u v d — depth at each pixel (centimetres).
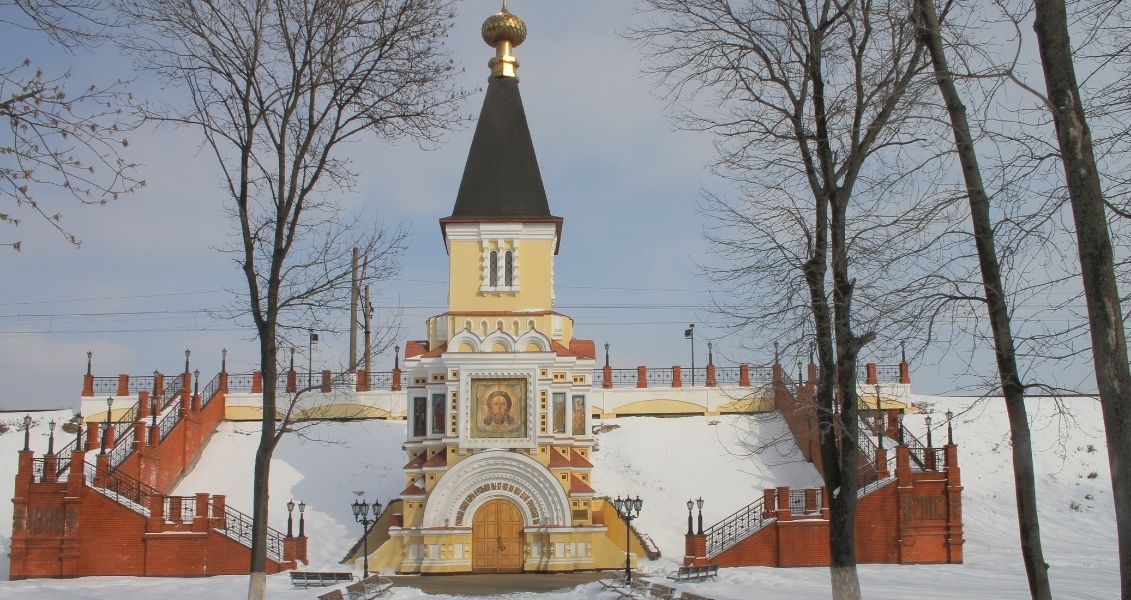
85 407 6109
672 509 4816
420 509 4428
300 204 2448
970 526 4784
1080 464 5397
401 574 4297
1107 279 1416
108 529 4075
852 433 2086
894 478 4075
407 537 4331
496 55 5025
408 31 2484
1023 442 1759
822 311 2120
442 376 4575
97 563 4050
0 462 5606
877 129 2009
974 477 5309
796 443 5269
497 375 4484
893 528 4034
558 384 4566
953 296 1789
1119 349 1400
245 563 4088
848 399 2081
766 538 4059
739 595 3172
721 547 4088
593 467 5088
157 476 4928
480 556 4325
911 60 1970
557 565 4272
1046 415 5872
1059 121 1466
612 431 5728
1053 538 4706
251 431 5806
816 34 2147
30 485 4081
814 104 2166
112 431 4944
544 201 4788
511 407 4472
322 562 4406
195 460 5416
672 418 5881
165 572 4050
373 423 5909
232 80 2409
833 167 2112
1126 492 1370
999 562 3991
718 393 5978
